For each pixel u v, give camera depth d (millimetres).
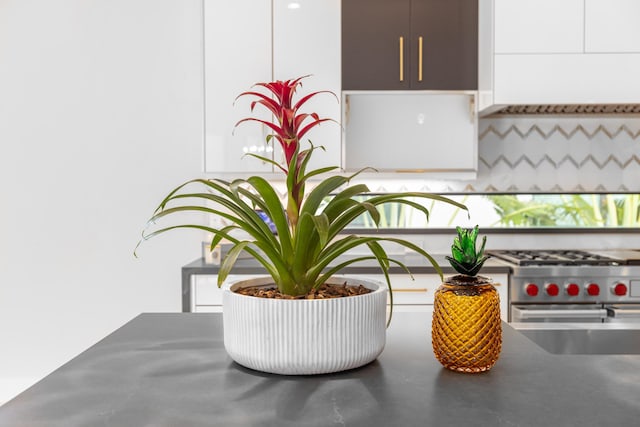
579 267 2670
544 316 2619
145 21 3309
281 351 937
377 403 846
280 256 995
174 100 3320
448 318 986
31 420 782
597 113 3266
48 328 3352
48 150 3320
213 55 2967
